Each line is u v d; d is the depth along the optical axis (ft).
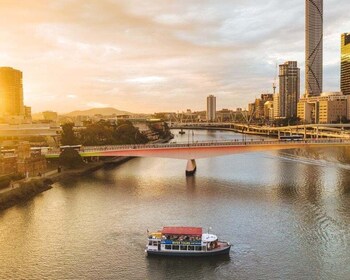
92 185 601.21
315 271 295.28
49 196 525.34
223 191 552.41
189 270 301.22
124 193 542.57
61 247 344.28
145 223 403.95
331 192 539.70
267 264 307.58
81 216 431.02
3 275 294.05
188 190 561.02
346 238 357.61
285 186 583.58
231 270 299.58
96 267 306.76
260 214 431.84
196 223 401.08
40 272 298.76
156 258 321.73
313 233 370.53
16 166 609.01
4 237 368.68
